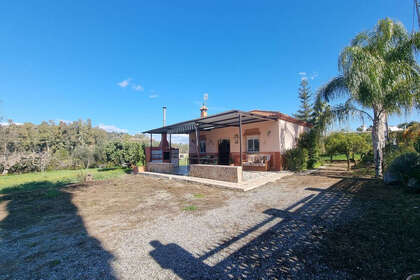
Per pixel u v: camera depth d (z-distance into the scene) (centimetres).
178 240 330
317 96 922
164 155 1484
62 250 309
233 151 1410
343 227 346
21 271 254
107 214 489
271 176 927
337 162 1590
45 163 2000
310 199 538
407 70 672
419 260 235
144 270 247
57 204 596
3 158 1867
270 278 219
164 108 1644
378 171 771
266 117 1069
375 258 246
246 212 461
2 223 442
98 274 241
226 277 226
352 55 693
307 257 258
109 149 1766
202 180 873
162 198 635
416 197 477
